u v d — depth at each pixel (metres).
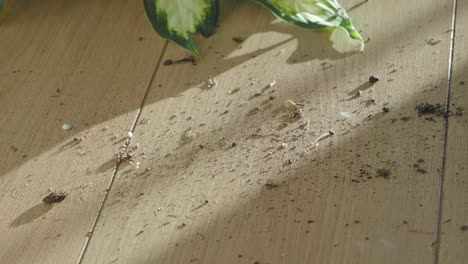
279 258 0.53
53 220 0.56
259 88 0.64
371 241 0.53
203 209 0.56
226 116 0.62
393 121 0.60
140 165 0.59
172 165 0.59
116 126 0.62
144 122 0.62
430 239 0.53
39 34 0.70
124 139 0.61
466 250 0.52
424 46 0.65
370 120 0.60
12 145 0.61
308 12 0.68
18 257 0.55
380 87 0.63
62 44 0.69
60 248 0.55
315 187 0.56
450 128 0.59
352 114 0.61
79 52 0.68
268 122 0.61
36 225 0.56
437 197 0.55
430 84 0.62
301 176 0.57
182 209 0.56
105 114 0.63
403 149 0.58
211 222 0.55
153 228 0.55
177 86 0.65
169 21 0.67
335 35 0.67
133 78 0.66
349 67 0.65
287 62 0.66
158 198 0.57
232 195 0.57
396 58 0.65
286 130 0.60
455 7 0.68
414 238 0.53
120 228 0.56
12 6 0.73
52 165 0.60
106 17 0.71
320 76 0.64
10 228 0.56
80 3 0.73
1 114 0.64
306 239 0.54
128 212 0.56
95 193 0.58
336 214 0.55
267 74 0.65
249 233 0.54
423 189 0.56
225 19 0.70
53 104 0.64
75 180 0.59
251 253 0.53
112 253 0.54
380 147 0.58
